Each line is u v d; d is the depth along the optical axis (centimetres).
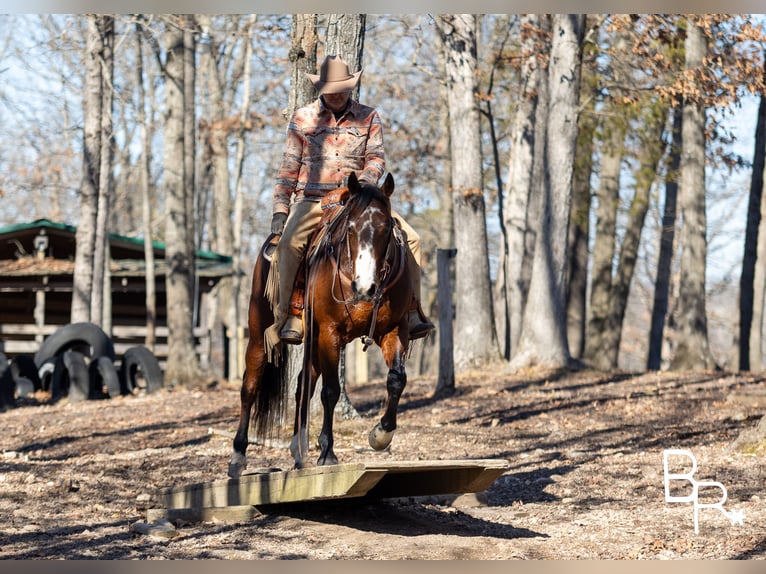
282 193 823
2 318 2942
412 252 793
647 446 1173
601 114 2508
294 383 1255
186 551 712
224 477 1004
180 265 2334
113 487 966
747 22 1841
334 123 828
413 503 878
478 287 2116
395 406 755
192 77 2659
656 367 3050
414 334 810
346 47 1290
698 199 2308
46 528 785
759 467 989
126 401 1842
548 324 1997
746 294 2583
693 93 1881
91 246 2269
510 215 2792
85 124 2281
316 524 798
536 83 2559
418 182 3609
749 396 1480
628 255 3039
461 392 1706
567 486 962
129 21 2091
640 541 743
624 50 2223
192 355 2325
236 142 3316
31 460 1134
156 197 4612
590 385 1778
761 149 2525
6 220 5147
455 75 2134
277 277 812
